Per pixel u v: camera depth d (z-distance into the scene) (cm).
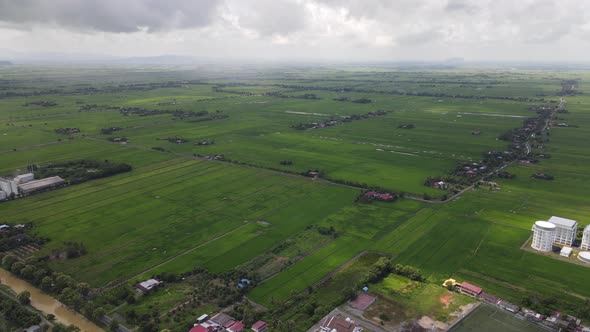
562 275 11975
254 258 13100
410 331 9731
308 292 11338
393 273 12162
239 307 10544
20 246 13975
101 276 12162
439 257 13112
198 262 12900
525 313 10306
